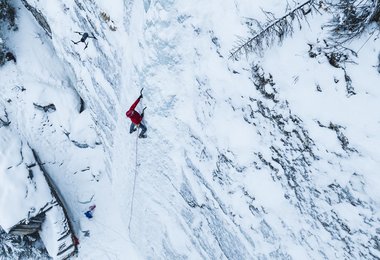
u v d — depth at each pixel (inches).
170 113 331.6
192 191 343.6
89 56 461.4
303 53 217.9
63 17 485.4
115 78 422.3
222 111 284.7
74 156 633.6
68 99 630.5
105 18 388.2
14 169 529.7
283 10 218.4
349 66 200.2
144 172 416.2
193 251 387.2
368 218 207.9
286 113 237.5
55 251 550.3
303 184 239.9
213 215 329.4
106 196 608.7
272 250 271.9
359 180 208.1
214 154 301.6
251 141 268.7
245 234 291.9
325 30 203.3
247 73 254.5
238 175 284.4
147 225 466.0
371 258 210.8
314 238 240.1
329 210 227.3
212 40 270.7
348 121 206.5
